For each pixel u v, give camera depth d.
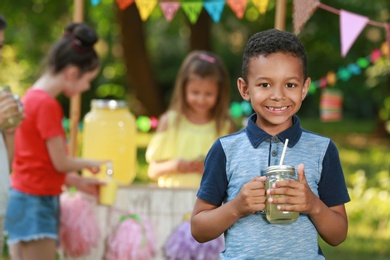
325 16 13.46
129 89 17.81
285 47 3.00
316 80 14.84
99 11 15.27
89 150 5.44
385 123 18.80
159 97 15.08
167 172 5.30
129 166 5.49
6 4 14.59
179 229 5.02
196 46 13.97
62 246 5.09
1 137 3.84
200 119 5.38
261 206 2.88
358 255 7.09
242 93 3.16
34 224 4.73
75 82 4.91
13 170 4.82
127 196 5.14
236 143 3.12
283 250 2.99
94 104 5.52
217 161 3.12
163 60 21.81
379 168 13.35
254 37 3.08
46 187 4.77
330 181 3.11
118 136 5.42
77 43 4.88
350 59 14.34
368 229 8.32
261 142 3.08
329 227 2.99
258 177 2.91
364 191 10.03
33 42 16.25
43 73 4.94
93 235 5.07
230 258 3.04
